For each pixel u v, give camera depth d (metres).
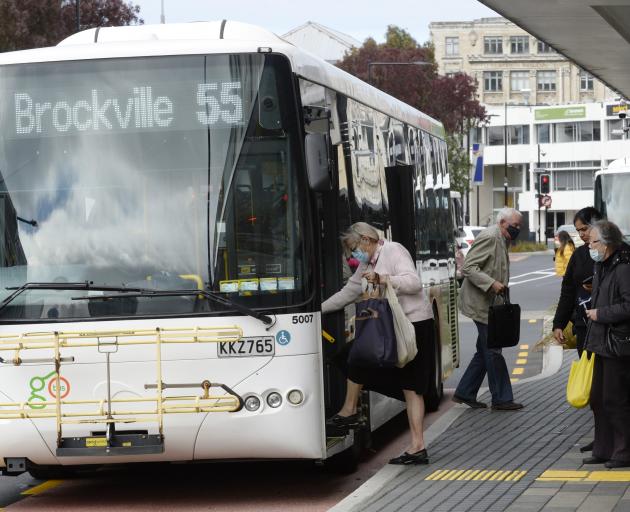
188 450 11.73
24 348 11.67
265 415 11.66
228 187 11.86
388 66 96.38
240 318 11.70
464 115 101.19
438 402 18.89
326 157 11.57
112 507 12.22
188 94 11.95
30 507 12.36
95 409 11.67
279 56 11.95
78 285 11.78
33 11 53.16
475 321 17.66
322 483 13.29
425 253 18.22
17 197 12.01
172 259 11.81
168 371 11.68
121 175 11.94
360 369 13.07
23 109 12.09
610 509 10.51
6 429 11.77
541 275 67.50
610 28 24.03
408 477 12.45
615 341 12.40
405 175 16.03
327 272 12.62
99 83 12.05
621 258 12.47
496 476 12.33
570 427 15.66
